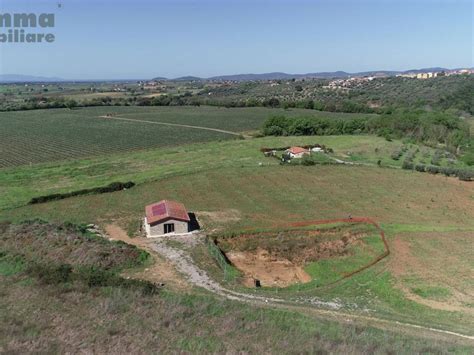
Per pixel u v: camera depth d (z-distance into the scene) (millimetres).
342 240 60344
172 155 116938
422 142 137000
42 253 51375
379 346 30969
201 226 64875
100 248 53000
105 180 90250
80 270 46031
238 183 87000
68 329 31922
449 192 83125
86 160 113750
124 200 77188
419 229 62750
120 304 36844
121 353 28453
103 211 71625
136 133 165250
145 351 28891
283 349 29812
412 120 146875
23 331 31609
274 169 97250
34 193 81062
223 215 69562
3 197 78625
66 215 69562
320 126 154250
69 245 53594
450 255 54562
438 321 39906
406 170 98188
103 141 148000
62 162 111938
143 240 59594
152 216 62250
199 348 29641
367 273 50219
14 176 95375
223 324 34000
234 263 55812
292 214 69812
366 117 172375
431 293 45625
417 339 34188
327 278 50688
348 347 30250
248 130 171500
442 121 143875
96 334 31203
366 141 136500
